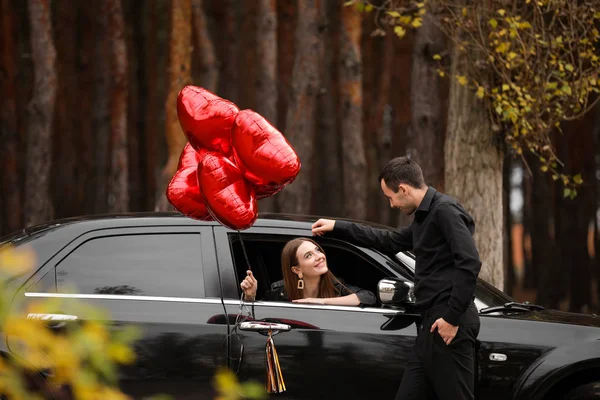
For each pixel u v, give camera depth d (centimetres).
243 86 3250
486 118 1204
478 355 700
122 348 255
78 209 3284
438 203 653
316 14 2252
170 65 1947
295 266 736
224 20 3341
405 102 3341
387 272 731
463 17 1167
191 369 691
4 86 2842
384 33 1241
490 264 1205
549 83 1169
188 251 724
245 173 678
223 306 703
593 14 1167
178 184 699
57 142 3256
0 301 241
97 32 2948
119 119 2583
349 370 695
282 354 695
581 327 713
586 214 2836
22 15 3080
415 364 663
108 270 712
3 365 266
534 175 2927
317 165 3247
